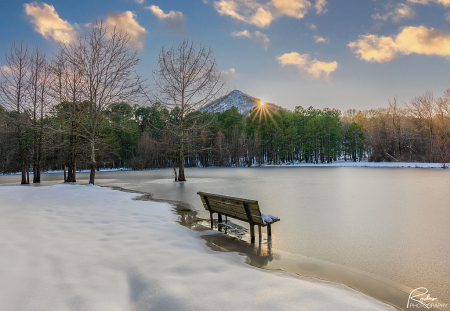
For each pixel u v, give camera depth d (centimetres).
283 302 250
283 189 1427
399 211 806
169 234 508
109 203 872
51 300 236
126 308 238
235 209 559
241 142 6931
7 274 282
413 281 336
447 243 498
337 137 7069
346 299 263
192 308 235
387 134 5778
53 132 1859
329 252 448
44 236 444
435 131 5116
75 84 1686
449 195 1141
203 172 3844
